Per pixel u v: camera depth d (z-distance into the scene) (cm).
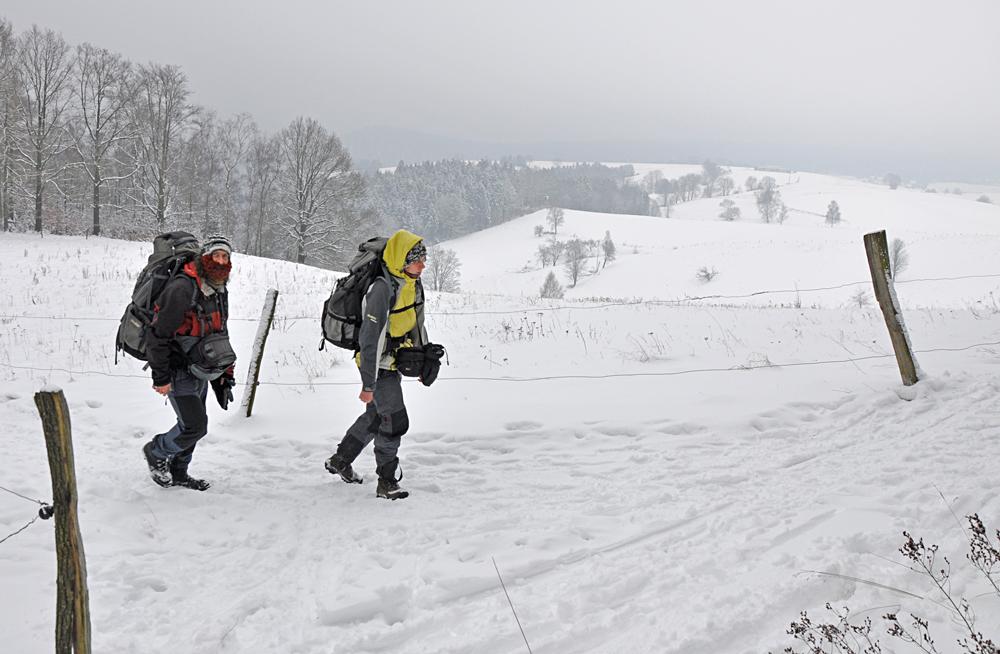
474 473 547
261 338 662
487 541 420
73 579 257
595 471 539
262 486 516
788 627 318
